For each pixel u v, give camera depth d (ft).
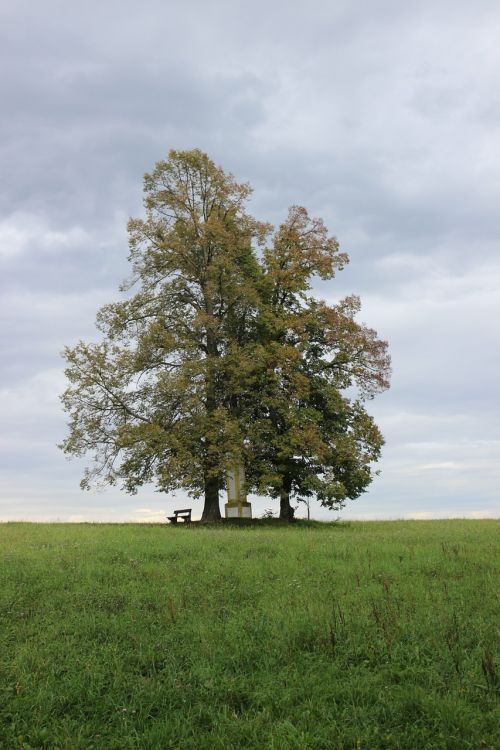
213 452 103.09
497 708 22.61
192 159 112.27
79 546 58.34
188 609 35.65
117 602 37.47
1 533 75.20
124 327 110.32
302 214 115.55
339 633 30.14
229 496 112.88
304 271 114.11
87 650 30.07
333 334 110.73
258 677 26.32
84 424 106.73
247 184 114.93
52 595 39.42
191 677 26.45
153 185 114.01
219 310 114.42
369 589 38.50
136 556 52.03
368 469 110.63
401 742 21.20
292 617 32.40
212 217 110.63
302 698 24.58
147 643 30.19
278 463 110.42
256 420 108.68
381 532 75.46
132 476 105.09
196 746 21.62
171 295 112.06
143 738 21.99
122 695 25.27
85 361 106.01
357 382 115.44
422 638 29.53
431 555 49.96
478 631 29.99
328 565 46.83
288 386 107.34
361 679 25.55
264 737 21.80
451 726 21.67
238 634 30.71
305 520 114.93
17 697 25.04
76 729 22.94
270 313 109.60
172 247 107.45
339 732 21.84
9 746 21.97
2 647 30.48
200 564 48.39
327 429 111.75
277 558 50.03
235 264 112.57
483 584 39.50
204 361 103.81
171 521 110.32
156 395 104.99
